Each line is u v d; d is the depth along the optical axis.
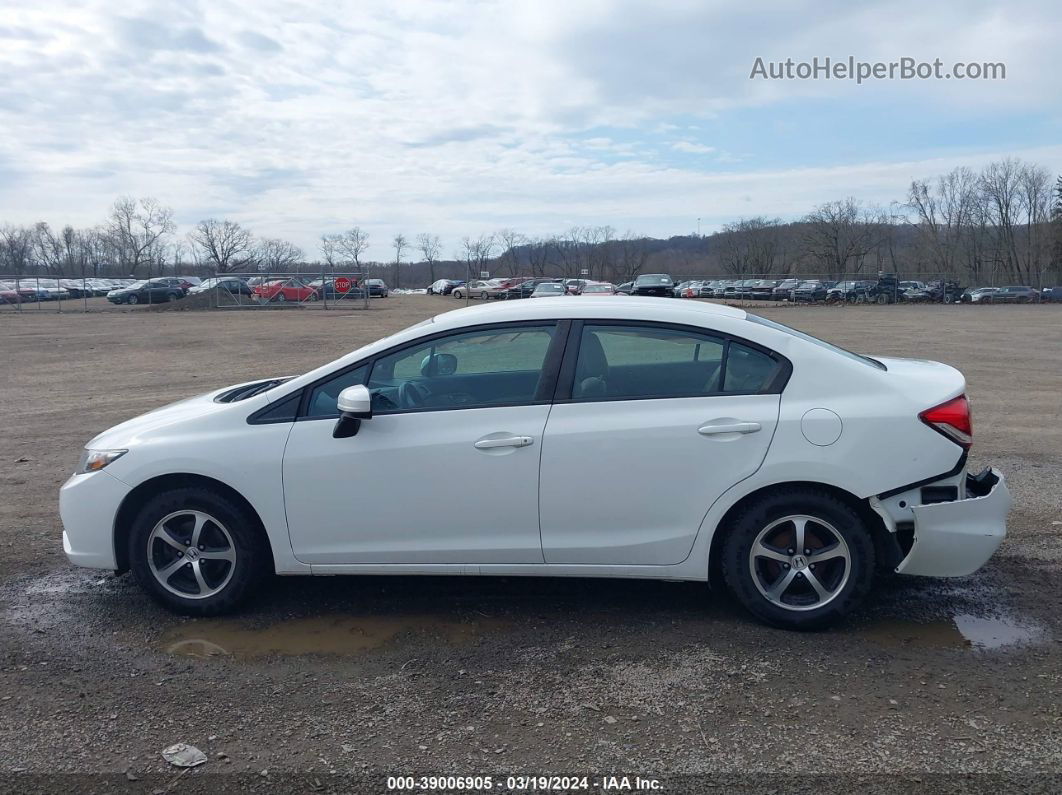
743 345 4.27
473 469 4.23
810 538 4.19
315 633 4.32
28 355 19.11
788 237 82.25
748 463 4.11
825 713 3.46
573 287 47.81
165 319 33.97
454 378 4.42
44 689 3.75
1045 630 4.22
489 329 4.42
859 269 77.31
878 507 4.09
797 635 4.19
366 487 4.30
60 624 4.46
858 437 4.05
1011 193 74.31
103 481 4.46
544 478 4.20
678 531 4.19
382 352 4.45
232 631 4.36
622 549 4.22
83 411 11.33
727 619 4.39
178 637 4.30
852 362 4.25
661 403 4.21
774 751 3.19
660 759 3.15
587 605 4.61
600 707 3.54
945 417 4.09
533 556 4.28
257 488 4.34
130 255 89.31
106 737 3.36
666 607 4.56
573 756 3.18
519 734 3.34
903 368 4.59
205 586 4.48
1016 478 7.11
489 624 4.39
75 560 4.56
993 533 4.11
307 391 4.45
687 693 3.64
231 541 4.44
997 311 40.78
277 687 3.75
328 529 4.36
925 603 4.57
